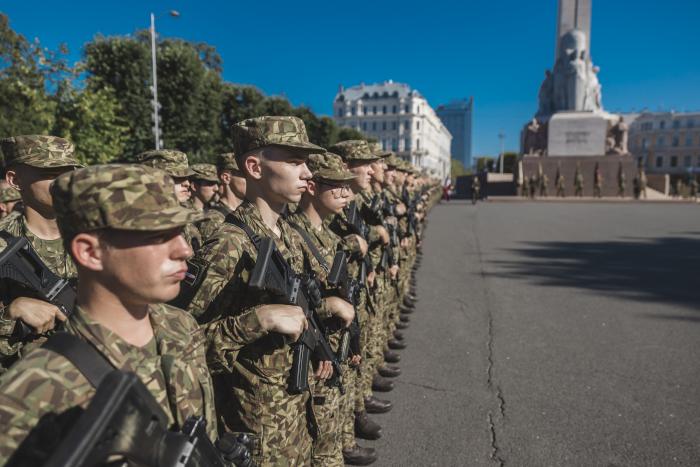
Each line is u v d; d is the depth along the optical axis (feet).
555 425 12.21
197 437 3.77
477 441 11.54
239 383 7.00
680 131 318.65
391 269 16.20
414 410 13.10
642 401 13.41
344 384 9.94
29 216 7.77
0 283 6.46
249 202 7.63
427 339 18.72
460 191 153.48
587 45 119.24
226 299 6.73
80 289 4.09
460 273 31.12
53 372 3.41
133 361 4.01
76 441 2.70
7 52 43.57
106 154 49.37
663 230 52.75
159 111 60.95
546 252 38.99
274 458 6.97
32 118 40.63
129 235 3.75
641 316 21.44
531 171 111.55
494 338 18.78
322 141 100.27
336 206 9.87
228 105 78.07
